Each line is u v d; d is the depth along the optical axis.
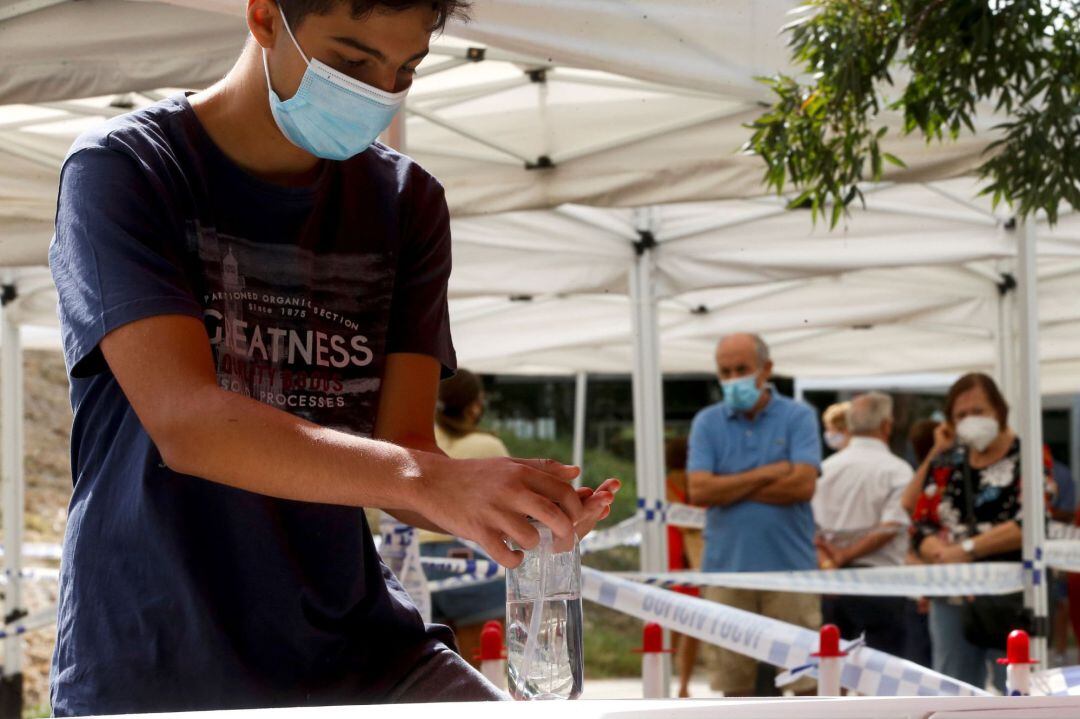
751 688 6.42
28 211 4.84
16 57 3.43
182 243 1.54
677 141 4.83
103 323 1.39
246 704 1.52
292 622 1.56
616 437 16.73
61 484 13.64
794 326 9.18
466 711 1.04
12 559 7.43
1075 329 9.37
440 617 5.96
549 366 11.19
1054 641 9.93
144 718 1.03
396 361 1.79
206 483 1.53
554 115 4.91
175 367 1.39
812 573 5.40
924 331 10.88
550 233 6.69
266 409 1.37
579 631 1.48
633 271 6.90
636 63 3.34
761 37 3.41
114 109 4.73
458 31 3.12
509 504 1.31
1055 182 3.18
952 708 1.02
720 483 6.07
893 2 3.23
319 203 1.66
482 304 9.15
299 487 1.34
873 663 2.88
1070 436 12.95
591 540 6.82
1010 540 5.45
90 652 1.51
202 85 3.48
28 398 14.23
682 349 10.66
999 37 3.16
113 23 3.44
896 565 6.58
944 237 6.67
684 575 5.34
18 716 7.38
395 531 3.91
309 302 1.66
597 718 1.01
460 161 5.06
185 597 1.50
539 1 3.20
